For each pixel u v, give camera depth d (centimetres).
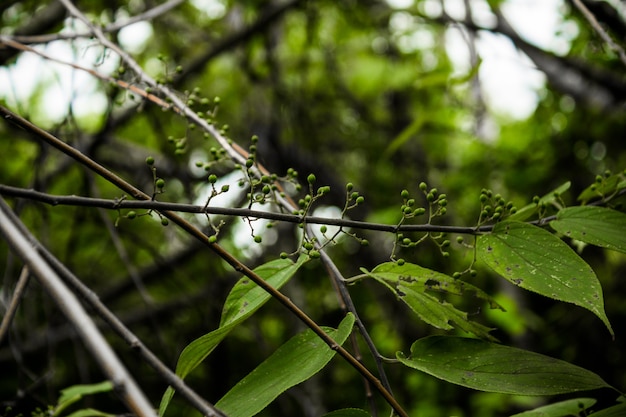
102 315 104
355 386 508
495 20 420
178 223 134
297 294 479
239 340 502
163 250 504
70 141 345
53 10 405
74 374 448
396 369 517
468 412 547
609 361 525
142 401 75
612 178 186
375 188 556
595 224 162
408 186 552
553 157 523
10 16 457
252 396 131
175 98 216
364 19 551
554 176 520
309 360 134
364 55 615
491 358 138
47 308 311
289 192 500
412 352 140
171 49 502
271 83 507
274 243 465
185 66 468
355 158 593
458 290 153
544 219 168
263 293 145
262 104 507
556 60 426
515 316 455
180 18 523
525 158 528
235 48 493
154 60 528
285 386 129
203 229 377
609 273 545
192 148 464
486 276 525
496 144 562
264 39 479
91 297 108
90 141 386
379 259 504
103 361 77
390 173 577
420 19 520
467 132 582
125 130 539
